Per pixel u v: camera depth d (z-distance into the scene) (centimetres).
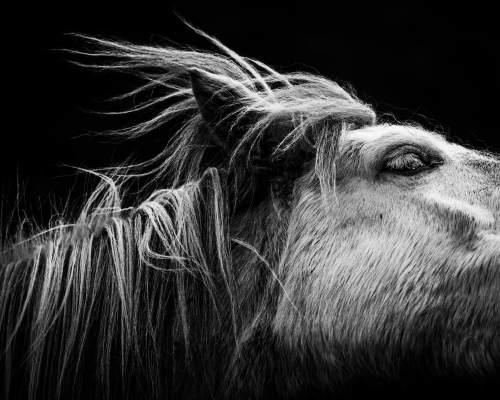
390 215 930
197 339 909
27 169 2498
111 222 972
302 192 965
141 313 911
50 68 2688
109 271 922
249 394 898
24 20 2719
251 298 932
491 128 3309
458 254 905
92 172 1069
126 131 1176
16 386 889
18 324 889
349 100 1084
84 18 2789
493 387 905
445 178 946
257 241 955
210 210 966
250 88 1062
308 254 927
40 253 953
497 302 891
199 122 1046
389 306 903
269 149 987
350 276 912
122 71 1145
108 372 874
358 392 916
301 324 907
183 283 912
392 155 954
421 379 913
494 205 924
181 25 3016
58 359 887
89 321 898
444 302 901
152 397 881
